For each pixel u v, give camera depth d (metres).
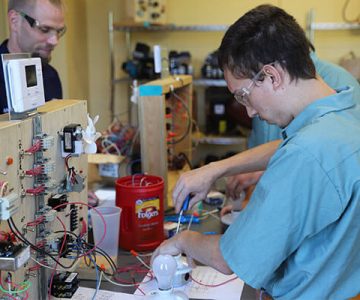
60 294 1.30
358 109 1.17
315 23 4.06
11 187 1.03
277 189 1.03
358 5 4.17
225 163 1.64
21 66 1.07
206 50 4.44
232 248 1.09
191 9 4.41
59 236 1.26
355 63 3.91
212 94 4.33
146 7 3.99
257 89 1.14
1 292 1.04
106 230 1.54
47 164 1.15
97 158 2.22
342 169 1.03
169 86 2.06
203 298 1.32
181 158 2.47
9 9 2.21
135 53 4.14
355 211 1.04
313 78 1.14
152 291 1.28
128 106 4.57
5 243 0.99
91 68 4.61
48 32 2.22
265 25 1.10
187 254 1.30
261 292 1.29
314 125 1.08
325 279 1.09
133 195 1.62
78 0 4.27
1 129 0.98
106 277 1.41
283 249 1.05
